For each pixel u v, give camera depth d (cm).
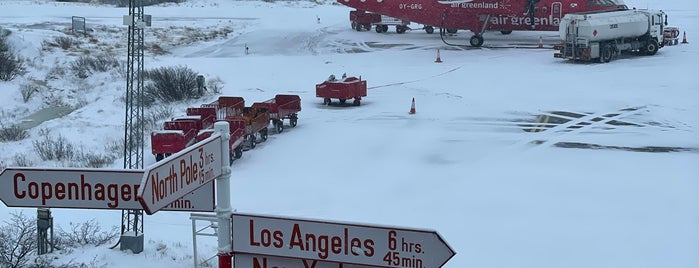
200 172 697
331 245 699
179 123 3231
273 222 712
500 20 6294
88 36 6481
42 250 1681
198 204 784
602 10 5994
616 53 5431
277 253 713
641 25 5522
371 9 6975
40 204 740
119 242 1741
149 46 6259
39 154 3262
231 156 2942
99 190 733
